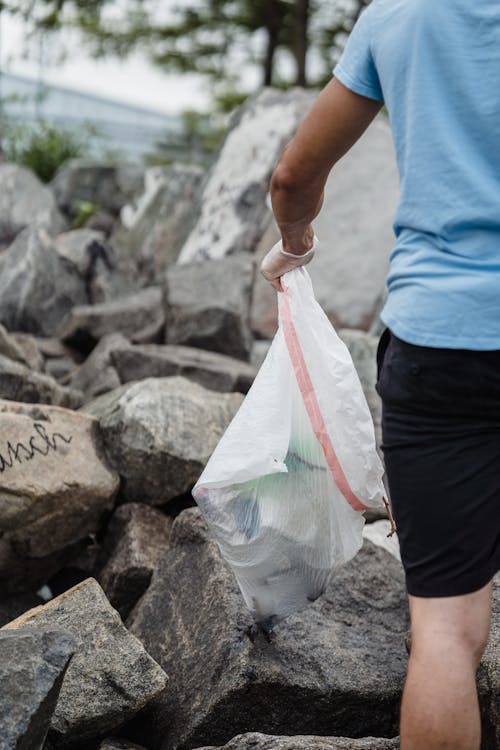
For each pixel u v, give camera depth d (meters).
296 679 2.57
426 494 1.90
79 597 2.63
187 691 2.62
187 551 3.01
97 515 3.32
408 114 1.93
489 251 1.85
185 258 6.88
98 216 8.70
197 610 2.79
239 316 5.51
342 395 2.40
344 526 2.48
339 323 6.14
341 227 6.22
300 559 2.51
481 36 1.87
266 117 7.10
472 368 1.83
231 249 6.57
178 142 15.61
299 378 2.43
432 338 1.84
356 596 2.95
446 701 1.83
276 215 2.28
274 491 2.47
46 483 3.12
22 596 3.32
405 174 1.94
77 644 2.29
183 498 3.53
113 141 14.91
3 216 7.48
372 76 2.02
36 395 4.10
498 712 2.40
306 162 2.10
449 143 1.88
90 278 6.35
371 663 2.70
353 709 2.61
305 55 13.45
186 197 7.63
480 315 1.83
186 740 2.52
